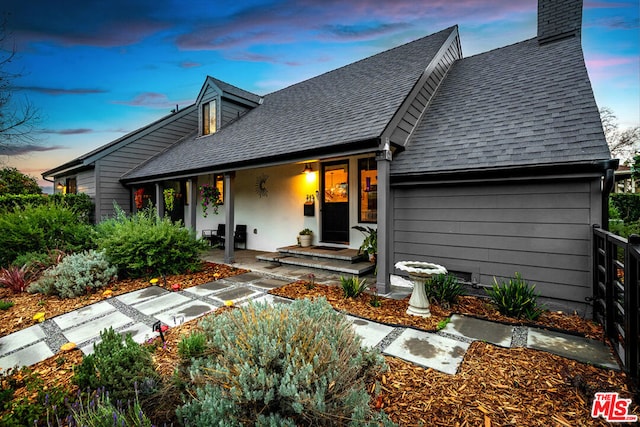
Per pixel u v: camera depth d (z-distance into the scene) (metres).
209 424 1.49
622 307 2.70
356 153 4.65
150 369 2.14
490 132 4.57
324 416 1.52
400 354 2.70
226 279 5.52
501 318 3.54
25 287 4.99
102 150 9.38
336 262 6.11
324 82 8.91
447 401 2.03
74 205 8.77
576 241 3.71
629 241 2.22
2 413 1.83
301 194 7.72
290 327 1.90
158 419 1.80
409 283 4.82
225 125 9.95
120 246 5.46
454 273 4.64
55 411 1.74
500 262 4.23
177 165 8.09
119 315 3.80
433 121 5.50
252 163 6.02
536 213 3.97
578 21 5.88
